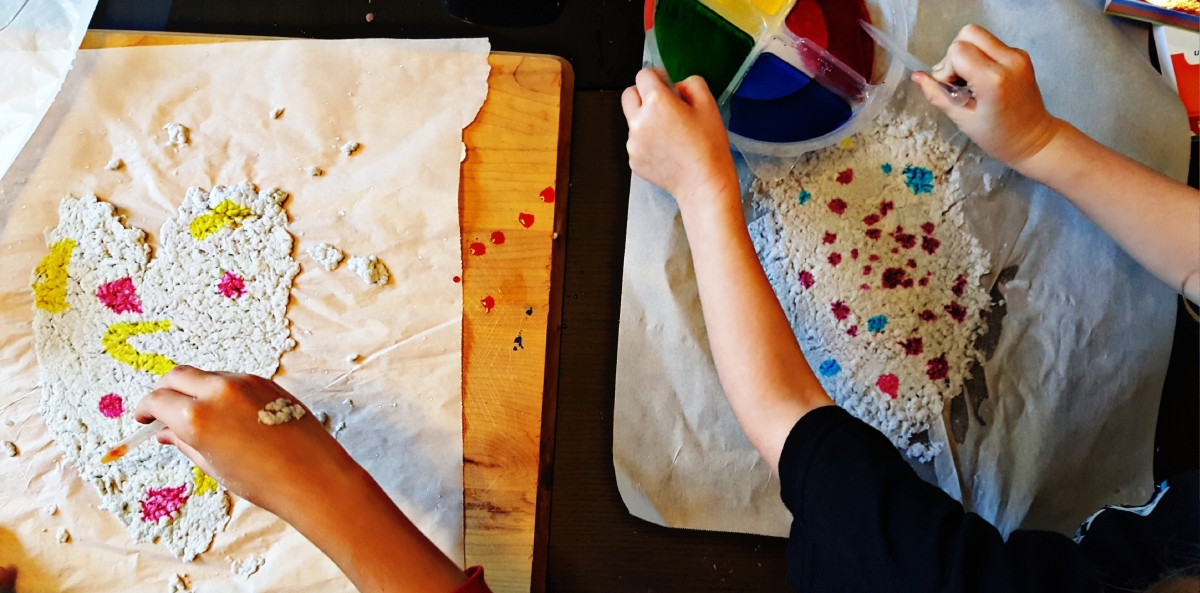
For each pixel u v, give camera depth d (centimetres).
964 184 70
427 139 67
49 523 65
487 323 67
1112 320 68
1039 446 68
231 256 67
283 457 56
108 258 67
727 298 59
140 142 67
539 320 67
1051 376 68
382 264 67
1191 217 61
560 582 67
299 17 69
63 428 66
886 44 68
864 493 51
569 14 71
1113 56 70
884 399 68
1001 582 48
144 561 65
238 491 57
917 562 49
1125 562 55
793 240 70
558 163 68
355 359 66
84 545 65
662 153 62
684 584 68
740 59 68
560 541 67
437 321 67
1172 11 68
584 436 68
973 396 69
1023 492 68
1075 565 50
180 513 65
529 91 68
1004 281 70
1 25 65
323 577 65
